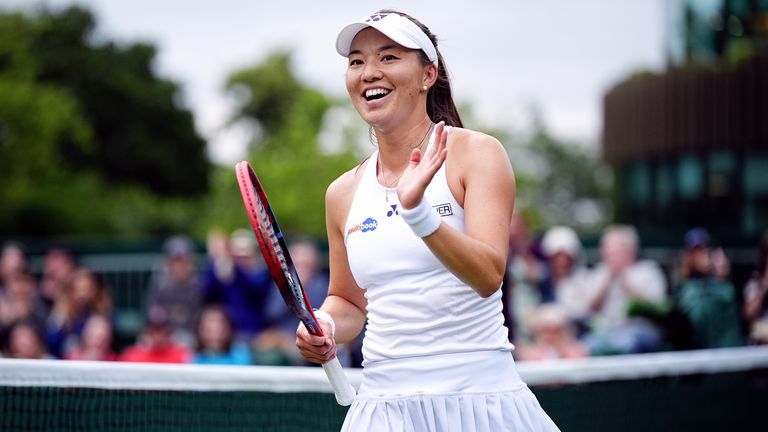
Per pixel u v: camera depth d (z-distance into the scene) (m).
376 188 5.61
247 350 15.24
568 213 93.12
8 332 17.72
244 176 5.24
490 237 5.20
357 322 6.18
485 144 5.42
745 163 26.17
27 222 59.72
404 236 5.42
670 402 10.02
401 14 5.58
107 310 17.69
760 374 10.77
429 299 5.39
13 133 57.00
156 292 18.69
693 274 15.20
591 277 16.64
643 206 29.34
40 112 57.16
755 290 15.09
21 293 18.02
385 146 5.63
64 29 73.62
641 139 27.23
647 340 14.79
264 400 7.97
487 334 5.46
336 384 5.76
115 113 75.31
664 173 28.31
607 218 66.88
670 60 28.31
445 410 5.38
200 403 7.88
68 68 73.44
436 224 4.96
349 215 5.69
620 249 16.30
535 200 81.94
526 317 16.34
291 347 16.55
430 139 5.27
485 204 5.29
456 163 5.45
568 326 16.23
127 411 7.74
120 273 26.22
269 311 18.06
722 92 25.08
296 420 8.00
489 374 5.45
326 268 24.33
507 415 5.43
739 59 25.11
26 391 7.66
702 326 14.82
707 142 25.39
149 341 14.68
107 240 57.22
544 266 18.48
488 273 5.10
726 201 26.64
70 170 72.38
